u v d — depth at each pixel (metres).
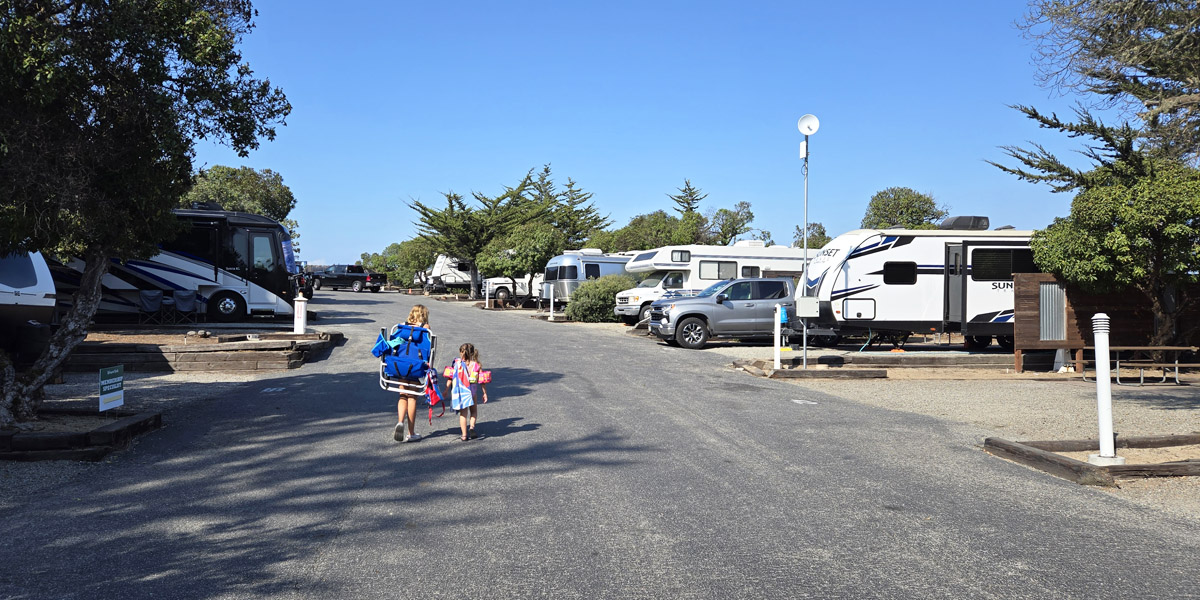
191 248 21.53
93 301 8.41
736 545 4.86
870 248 17.95
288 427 8.62
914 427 8.98
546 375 13.13
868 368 14.76
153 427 8.42
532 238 36.78
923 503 5.82
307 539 4.95
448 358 15.55
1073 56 9.46
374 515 5.45
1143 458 7.21
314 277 52.53
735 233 59.19
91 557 4.64
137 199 7.91
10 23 6.55
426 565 4.50
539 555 4.67
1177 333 14.52
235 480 6.40
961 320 17.88
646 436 8.23
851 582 4.26
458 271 51.12
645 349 18.30
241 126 8.29
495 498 5.89
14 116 6.91
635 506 5.68
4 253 7.66
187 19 7.64
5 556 4.66
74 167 7.32
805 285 15.50
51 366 8.20
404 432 7.79
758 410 10.02
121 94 7.55
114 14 7.17
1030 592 4.14
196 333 15.50
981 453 7.62
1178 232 11.53
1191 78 9.49
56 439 7.14
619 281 28.38
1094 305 14.70
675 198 70.50
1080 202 12.48
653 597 4.05
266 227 22.34
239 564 4.52
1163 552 4.78
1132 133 12.62
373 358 15.47
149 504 5.73
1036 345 14.72
